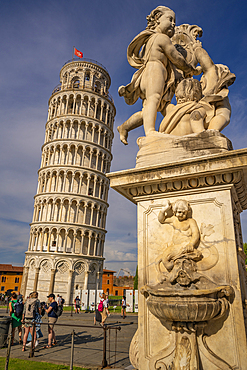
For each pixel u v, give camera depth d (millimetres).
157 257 2789
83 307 29750
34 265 44062
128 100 3893
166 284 2562
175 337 2426
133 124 3900
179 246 2625
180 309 2189
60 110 54219
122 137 4023
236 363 2172
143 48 3830
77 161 50375
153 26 3748
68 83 56344
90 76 57469
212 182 2670
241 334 2209
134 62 3809
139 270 2873
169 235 2801
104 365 6527
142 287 2674
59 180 48656
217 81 3549
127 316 22031
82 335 12117
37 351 8469
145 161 3082
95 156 52844
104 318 14938
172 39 4297
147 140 3203
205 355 2279
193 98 3455
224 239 2514
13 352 8258
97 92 58156
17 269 77000
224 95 3389
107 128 55875
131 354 2865
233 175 2561
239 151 2438
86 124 52406
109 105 57875
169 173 2771
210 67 3672
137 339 2887
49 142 52156
